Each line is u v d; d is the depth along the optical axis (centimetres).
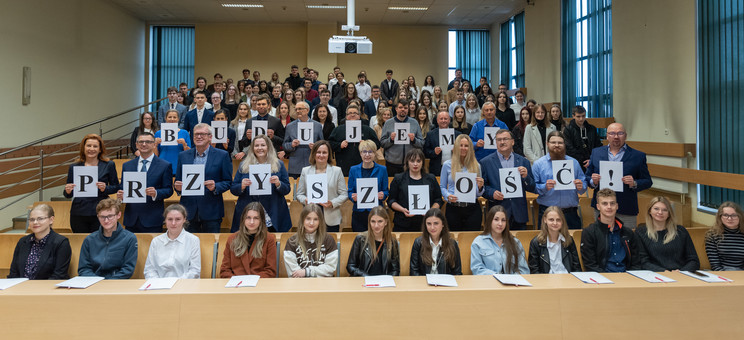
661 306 257
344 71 1502
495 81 1498
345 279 280
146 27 1449
